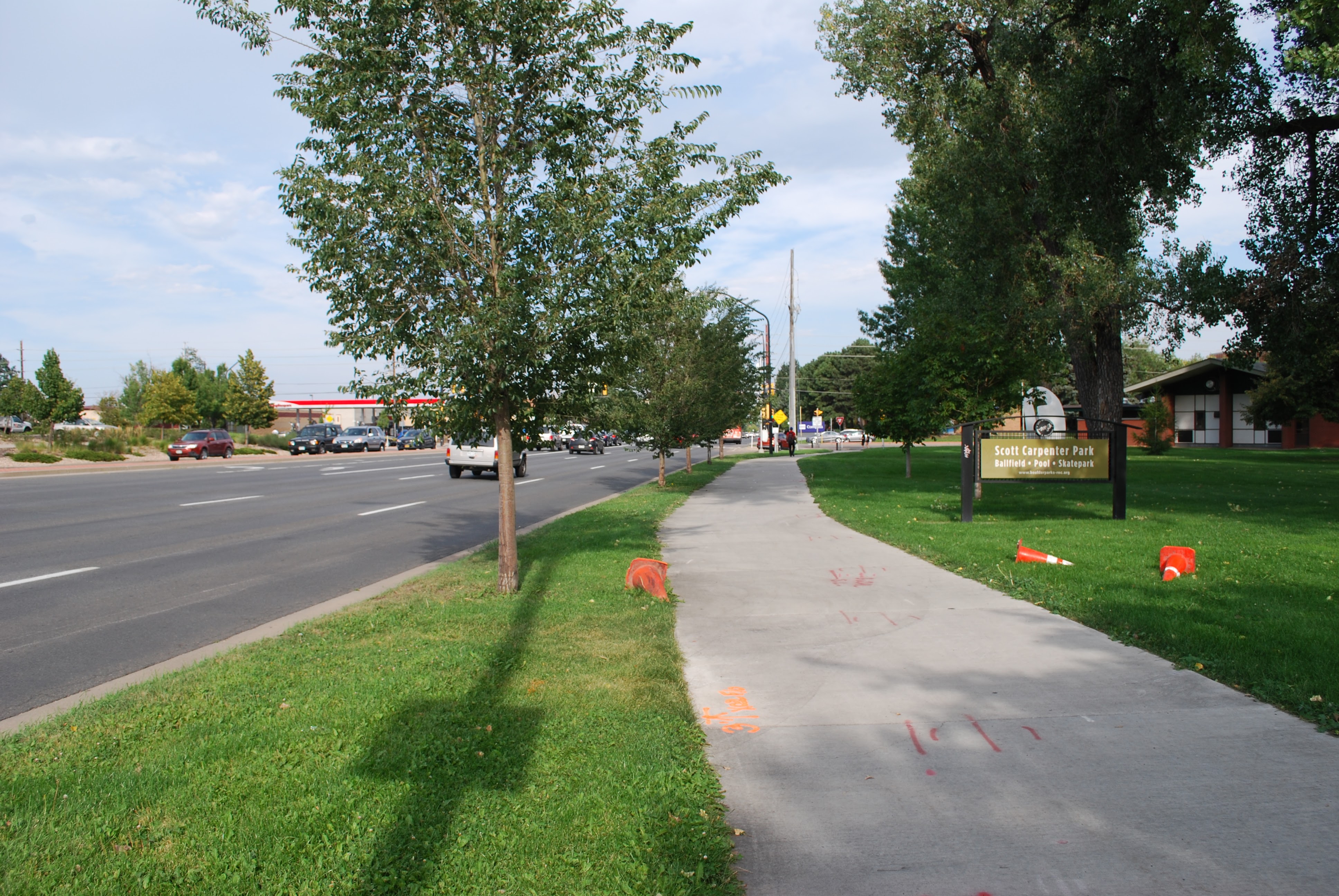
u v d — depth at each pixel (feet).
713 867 10.37
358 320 24.88
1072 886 9.91
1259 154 58.65
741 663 19.08
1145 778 12.75
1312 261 56.29
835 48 71.51
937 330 60.23
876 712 15.83
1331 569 28.86
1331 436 164.96
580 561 32.65
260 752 13.60
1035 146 64.90
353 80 23.81
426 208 23.08
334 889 9.85
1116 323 65.05
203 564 34.63
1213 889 9.80
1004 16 64.49
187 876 10.05
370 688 16.84
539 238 24.54
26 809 11.62
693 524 46.55
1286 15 46.32
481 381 24.43
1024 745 14.12
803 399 393.91
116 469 113.39
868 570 30.91
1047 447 44.06
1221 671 17.53
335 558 36.60
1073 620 22.67
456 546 40.42
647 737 14.33
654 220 24.61
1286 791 12.21
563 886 9.95
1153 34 57.98
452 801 11.94
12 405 221.25
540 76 25.27
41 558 35.63
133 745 14.02
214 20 23.52
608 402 56.80
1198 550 33.37
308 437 179.42
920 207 120.47
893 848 10.87
